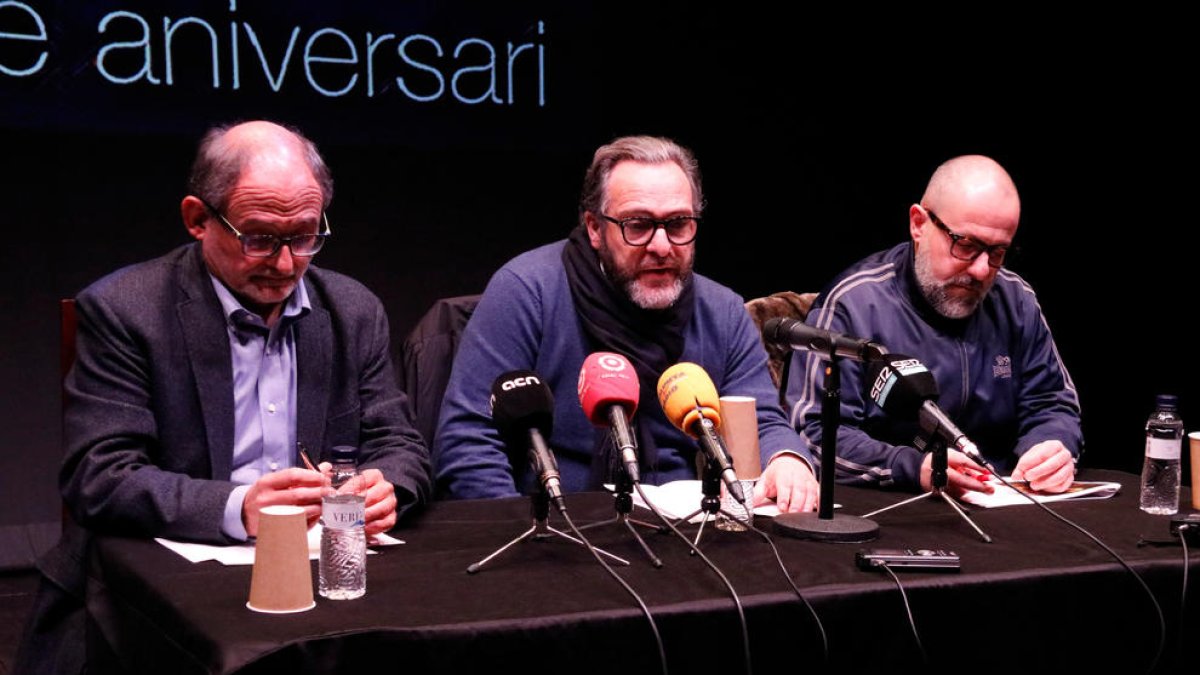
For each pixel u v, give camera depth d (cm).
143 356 209
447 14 436
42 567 205
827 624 165
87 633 190
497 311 259
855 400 266
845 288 279
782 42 480
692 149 476
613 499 224
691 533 197
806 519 201
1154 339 475
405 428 230
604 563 171
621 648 155
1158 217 471
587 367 186
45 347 404
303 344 225
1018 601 176
